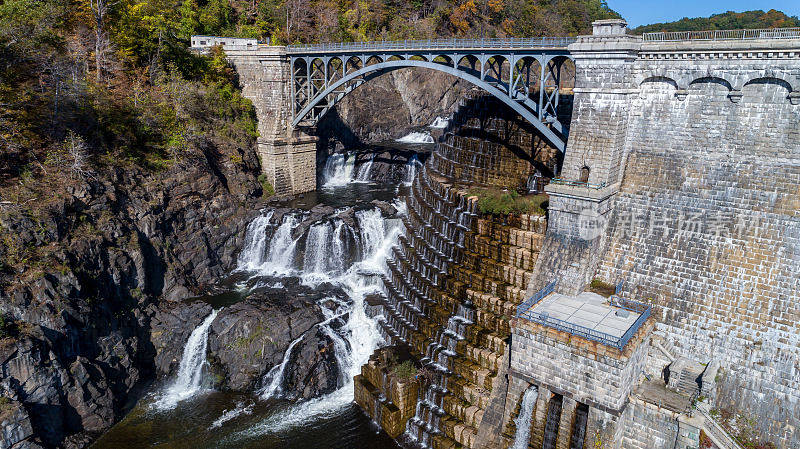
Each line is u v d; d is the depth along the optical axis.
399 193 76.69
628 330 32.34
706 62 37.06
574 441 33.53
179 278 55.69
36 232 43.38
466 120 63.91
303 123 76.06
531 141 53.91
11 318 38.00
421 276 50.31
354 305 52.28
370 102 99.62
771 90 35.66
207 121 71.81
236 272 62.25
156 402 44.81
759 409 33.66
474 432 37.53
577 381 32.84
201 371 47.25
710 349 35.75
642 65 39.34
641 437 32.78
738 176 37.09
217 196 64.50
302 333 47.91
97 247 47.31
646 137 40.66
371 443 39.38
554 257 40.56
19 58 51.47
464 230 48.84
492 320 41.28
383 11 120.06
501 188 54.12
